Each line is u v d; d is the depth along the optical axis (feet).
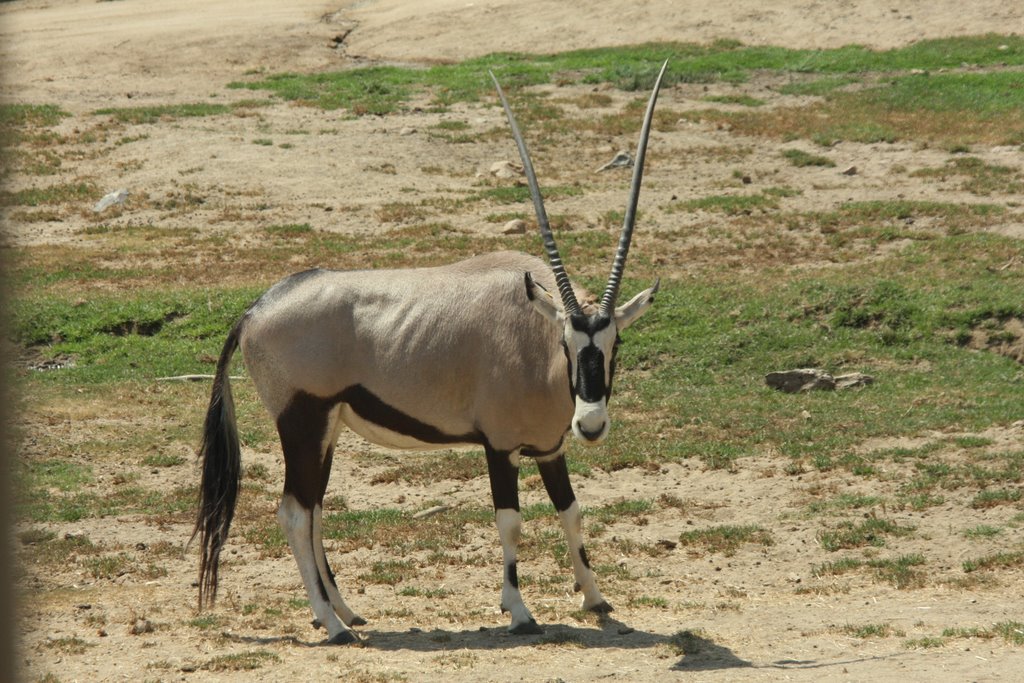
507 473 94.38
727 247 246.06
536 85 397.80
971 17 443.32
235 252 257.34
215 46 478.59
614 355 87.71
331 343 94.73
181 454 156.35
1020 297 197.88
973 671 78.64
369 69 434.71
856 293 204.64
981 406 163.22
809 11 468.75
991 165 293.23
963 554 114.93
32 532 126.11
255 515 133.49
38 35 513.86
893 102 352.90
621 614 99.40
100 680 81.46
